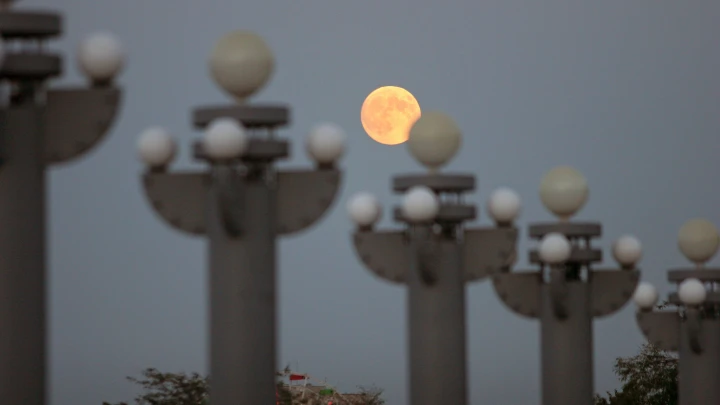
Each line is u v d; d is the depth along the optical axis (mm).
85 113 56406
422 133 69500
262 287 58969
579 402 83188
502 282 84438
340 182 60156
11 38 56312
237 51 58969
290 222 60156
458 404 68812
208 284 59344
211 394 58719
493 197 71000
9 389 55250
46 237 56656
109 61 56219
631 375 132625
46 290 56625
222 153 55406
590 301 84250
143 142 59188
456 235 70188
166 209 59438
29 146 55906
